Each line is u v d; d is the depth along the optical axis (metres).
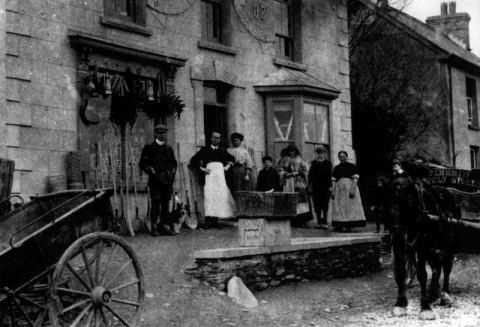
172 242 12.43
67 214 7.25
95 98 13.95
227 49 16.80
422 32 30.03
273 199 11.30
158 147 13.38
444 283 10.36
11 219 7.69
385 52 29.05
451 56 28.41
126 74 14.37
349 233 15.41
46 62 13.06
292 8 19.39
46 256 7.09
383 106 26.77
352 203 15.90
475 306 10.03
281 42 18.97
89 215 7.58
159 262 10.84
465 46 35.22
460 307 9.99
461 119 29.73
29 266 7.00
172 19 15.69
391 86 28.72
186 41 15.96
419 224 9.47
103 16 14.12
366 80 28.12
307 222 17.52
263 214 11.21
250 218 11.16
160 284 9.95
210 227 15.10
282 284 11.48
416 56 28.97
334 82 20.25
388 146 25.38
